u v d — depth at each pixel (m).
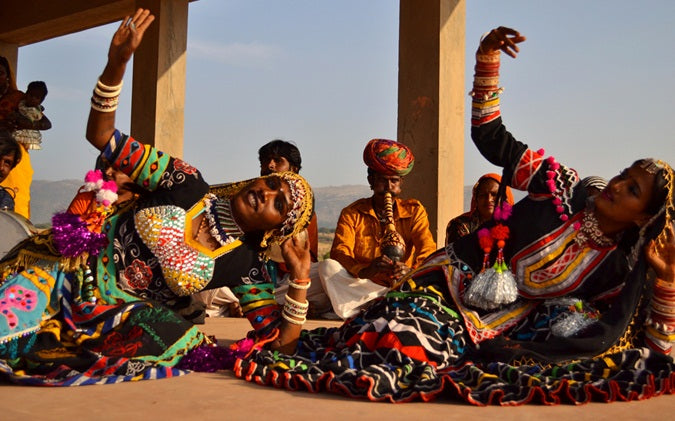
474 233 4.50
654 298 4.23
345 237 7.41
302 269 4.48
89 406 3.19
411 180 8.88
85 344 3.92
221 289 7.52
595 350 4.05
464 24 9.00
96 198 4.04
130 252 4.08
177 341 4.11
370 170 7.23
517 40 4.38
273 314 4.53
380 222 7.28
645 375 3.66
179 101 12.28
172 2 12.16
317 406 3.33
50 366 3.75
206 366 4.10
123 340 4.01
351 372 3.70
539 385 3.51
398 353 3.98
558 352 4.04
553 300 4.41
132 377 3.79
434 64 8.75
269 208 4.24
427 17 8.83
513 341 4.14
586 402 3.46
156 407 3.22
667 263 4.15
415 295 4.32
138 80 12.27
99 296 4.08
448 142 8.77
